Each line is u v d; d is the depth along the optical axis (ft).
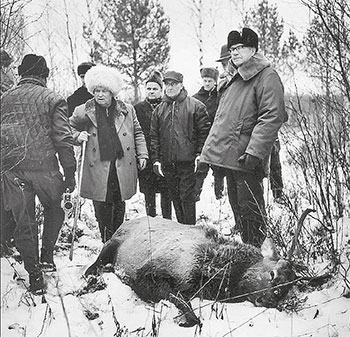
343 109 16.57
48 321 13.64
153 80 22.81
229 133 17.76
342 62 16.15
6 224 17.58
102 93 19.29
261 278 14.47
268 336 12.83
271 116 17.04
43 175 15.79
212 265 14.76
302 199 21.81
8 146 15.33
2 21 14.65
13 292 15.21
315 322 13.37
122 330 12.70
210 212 25.50
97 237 21.47
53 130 16.05
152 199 22.74
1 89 15.37
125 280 16.14
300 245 16.56
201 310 14.23
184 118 20.95
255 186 17.70
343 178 19.19
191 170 21.26
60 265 17.62
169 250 15.26
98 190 19.51
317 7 15.40
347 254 16.03
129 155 19.93
